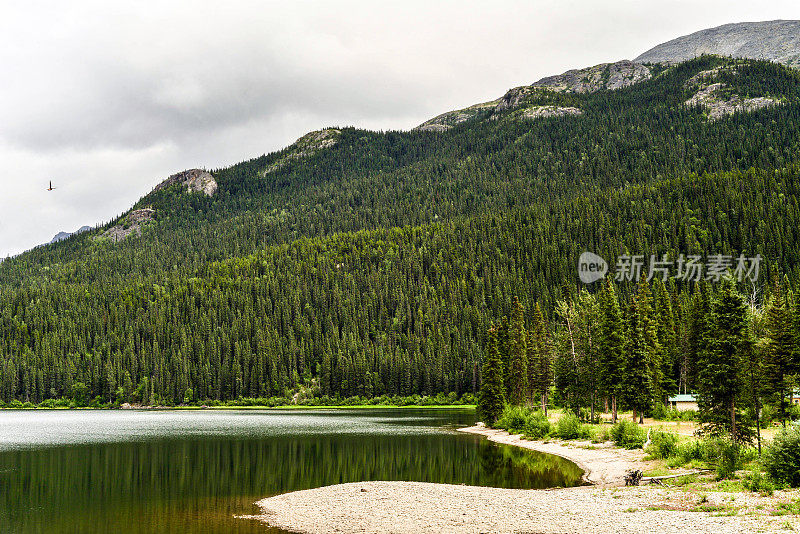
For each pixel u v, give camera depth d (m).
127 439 91.69
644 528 31.23
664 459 55.50
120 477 54.97
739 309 55.00
